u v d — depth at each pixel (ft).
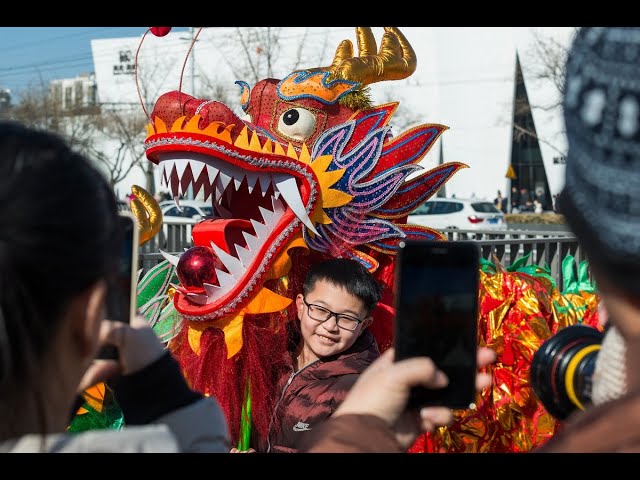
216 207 9.19
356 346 8.04
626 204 2.62
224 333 8.30
